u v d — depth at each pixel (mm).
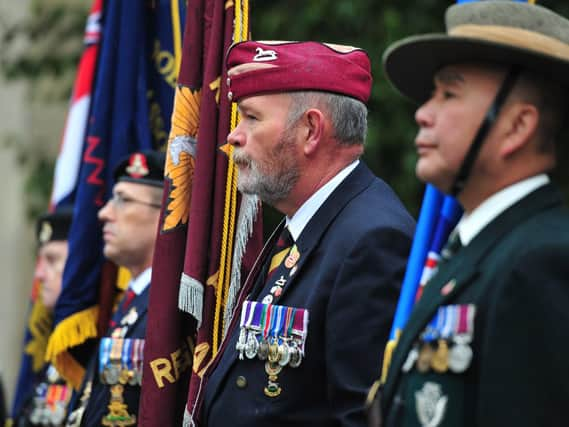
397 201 11938
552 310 7801
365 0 26375
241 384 11328
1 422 20922
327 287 11039
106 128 17797
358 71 12141
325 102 11898
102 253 17672
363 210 11469
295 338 11055
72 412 15953
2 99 35188
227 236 13391
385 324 10742
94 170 17719
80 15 32156
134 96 17703
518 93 8500
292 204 12031
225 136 13555
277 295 11453
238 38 13867
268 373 11148
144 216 15992
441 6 26594
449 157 8641
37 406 19984
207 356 13133
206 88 13758
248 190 12031
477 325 8219
